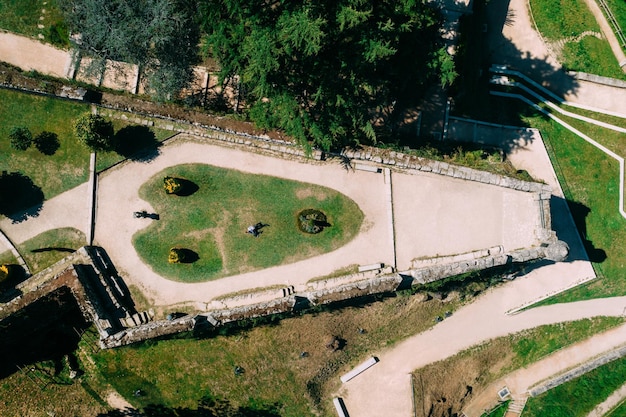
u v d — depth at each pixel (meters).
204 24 33.44
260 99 36.50
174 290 39.69
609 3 47.38
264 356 41.66
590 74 47.34
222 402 42.16
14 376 41.47
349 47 32.97
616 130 47.47
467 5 43.81
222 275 39.72
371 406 43.94
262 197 39.75
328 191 39.75
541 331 46.50
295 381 42.56
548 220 38.19
